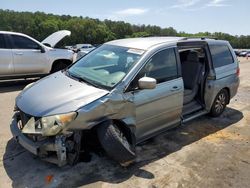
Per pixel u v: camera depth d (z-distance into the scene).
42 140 3.51
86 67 4.59
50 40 10.19
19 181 3.54
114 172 3.84
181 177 3.84
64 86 4.01
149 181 3.70
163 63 4.52
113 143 3.63
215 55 5.88
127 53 4.47
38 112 3.50
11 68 8.27
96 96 3.70
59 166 3.58
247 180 3.87
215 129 5.63
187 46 5.12
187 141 4.97
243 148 4.84
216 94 5.93
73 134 3.60
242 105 7.53
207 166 4.17
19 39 8.46
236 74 6.43
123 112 3.90
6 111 6.01
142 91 4.10
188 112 5.41
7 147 4.35
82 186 3.50
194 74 5.68
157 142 4.85
